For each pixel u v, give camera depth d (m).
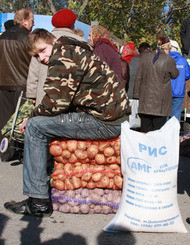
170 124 2.96
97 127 3.07
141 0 20.56
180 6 21.77
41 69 4.27
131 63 6.68
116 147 3.14
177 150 2.91
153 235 2.85
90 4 20.09
